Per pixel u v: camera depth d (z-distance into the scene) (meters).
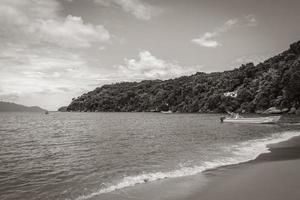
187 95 183.62
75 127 61.78
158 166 18.11
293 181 13.45
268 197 11.23
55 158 22.03
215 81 179.88
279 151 23.09
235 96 143.25
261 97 120.75
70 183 14.62
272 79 121.50
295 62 105.69
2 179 15.61
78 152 25.00
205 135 39.19
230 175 15.05
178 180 14.30
